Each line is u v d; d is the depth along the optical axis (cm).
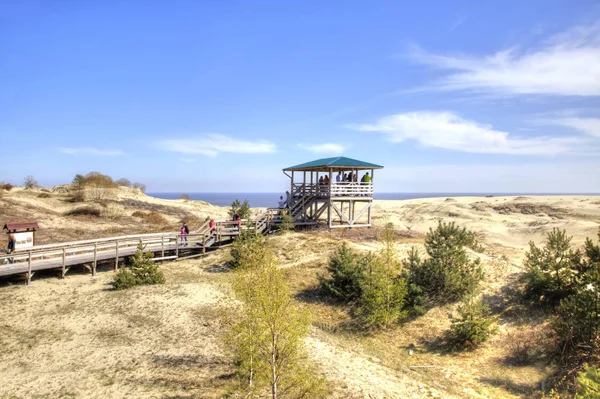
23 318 1449
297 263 2230
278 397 895
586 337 1084
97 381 977
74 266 2244
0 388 940
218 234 2647
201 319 1444
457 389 1050
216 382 977
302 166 3030
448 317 1472
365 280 1664
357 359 1215
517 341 1271
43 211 3866
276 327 799
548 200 5625
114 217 4028
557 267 1430
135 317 1466
